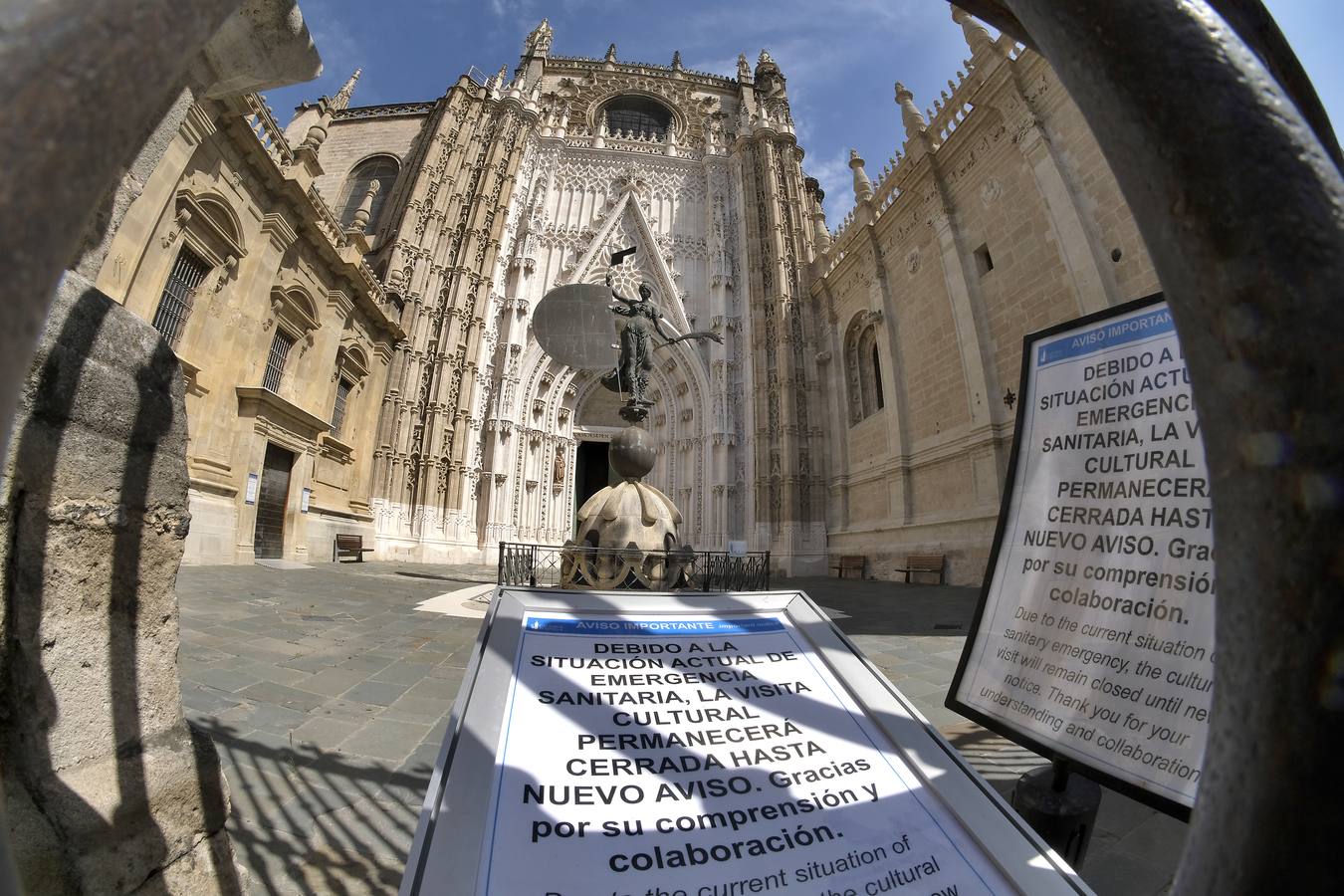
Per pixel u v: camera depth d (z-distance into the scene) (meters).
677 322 26.25
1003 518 2.48
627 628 1.98
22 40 0.35
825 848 1.43
